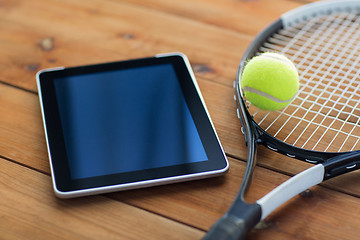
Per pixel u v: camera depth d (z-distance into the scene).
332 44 0.92
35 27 0.97
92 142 0.70
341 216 0.63
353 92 0.80
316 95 0.80
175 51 0.92
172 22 0.99
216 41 0.94
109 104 0.76
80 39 0.94
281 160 0.70
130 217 0.63
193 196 0.66
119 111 0.74
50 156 0.68
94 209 0.64
